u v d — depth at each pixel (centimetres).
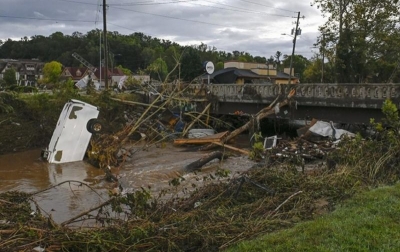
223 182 1102
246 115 2614
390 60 3350
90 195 1247
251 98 2541
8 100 2262
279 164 1277
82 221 879
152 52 8988
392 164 1146
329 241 588
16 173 1623
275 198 885
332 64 3416
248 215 791
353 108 2047
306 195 880
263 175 1049
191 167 1644
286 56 8356
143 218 775
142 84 3212
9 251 573
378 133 1438
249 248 589
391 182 1034
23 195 968
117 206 830
